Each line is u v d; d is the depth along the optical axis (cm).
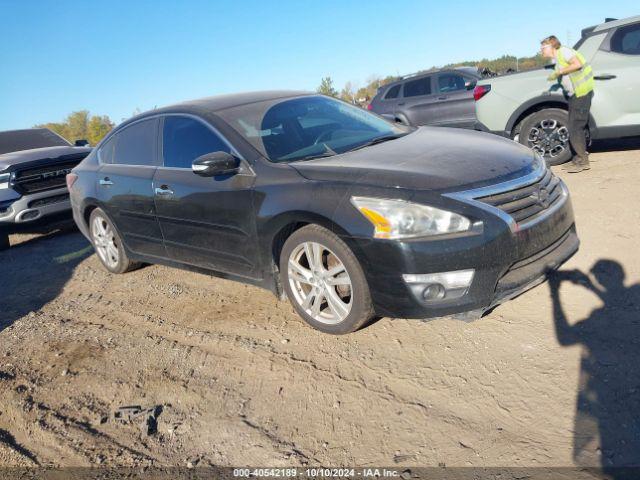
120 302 477
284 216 342
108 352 385
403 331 347
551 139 707
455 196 298
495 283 300
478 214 295
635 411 247
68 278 571
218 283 487
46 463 277
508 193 314
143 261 507
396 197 301
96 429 298
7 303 522
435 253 292
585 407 255
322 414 281
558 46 628
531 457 231
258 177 367
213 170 368
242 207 371
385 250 300
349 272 323
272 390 309
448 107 1087
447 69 1105
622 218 475
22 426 312
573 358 292
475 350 315
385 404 281
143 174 461
